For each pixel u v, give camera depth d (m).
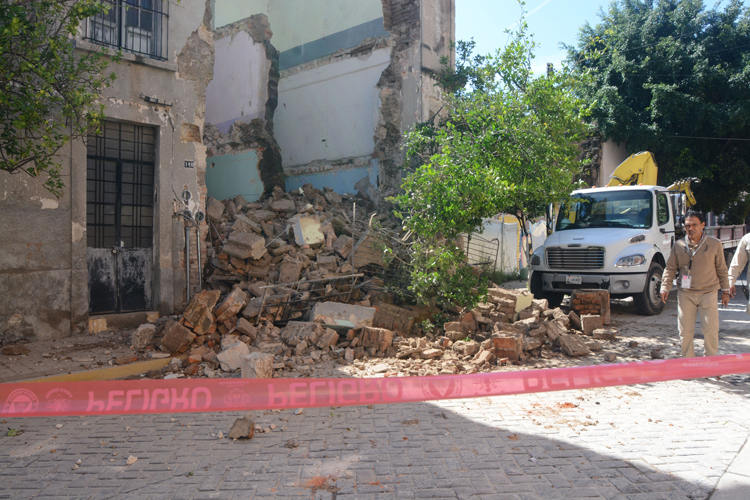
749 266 5.71
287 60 16.09
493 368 6.14
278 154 14.39
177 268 8.66
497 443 3.91
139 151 8.49
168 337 6.47
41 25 5.14
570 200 9.18
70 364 6.11
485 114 8.59
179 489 3.23
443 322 8.11
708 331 5.64
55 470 3.54
